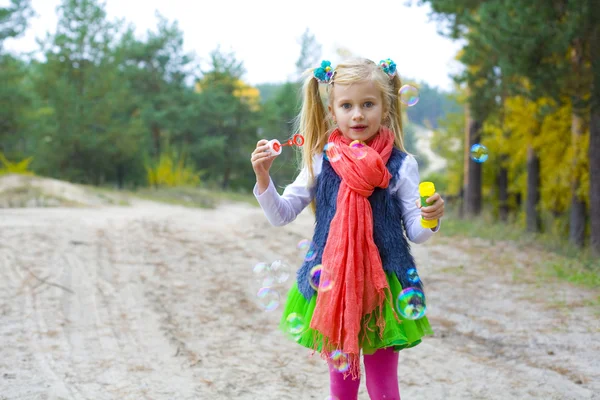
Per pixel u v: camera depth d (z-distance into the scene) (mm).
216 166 38875
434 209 2188
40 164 29047
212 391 3539
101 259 7152
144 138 32406
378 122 2436
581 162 10680
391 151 2471
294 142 2504
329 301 2299
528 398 3426
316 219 2492
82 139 28547
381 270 2299
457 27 12539
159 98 37750
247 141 39625
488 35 9148
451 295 5848
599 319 4887
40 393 3426
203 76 40281
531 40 8664
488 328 4773
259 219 10820
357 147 2350
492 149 15828
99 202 18203
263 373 3861
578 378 3686
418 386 3637
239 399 3430
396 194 2439
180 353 4207
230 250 8062
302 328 2422
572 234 10688
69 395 3418
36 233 8531
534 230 13062
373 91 2414
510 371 3846
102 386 3574
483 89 11969
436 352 4246
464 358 4109
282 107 39719
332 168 2469
